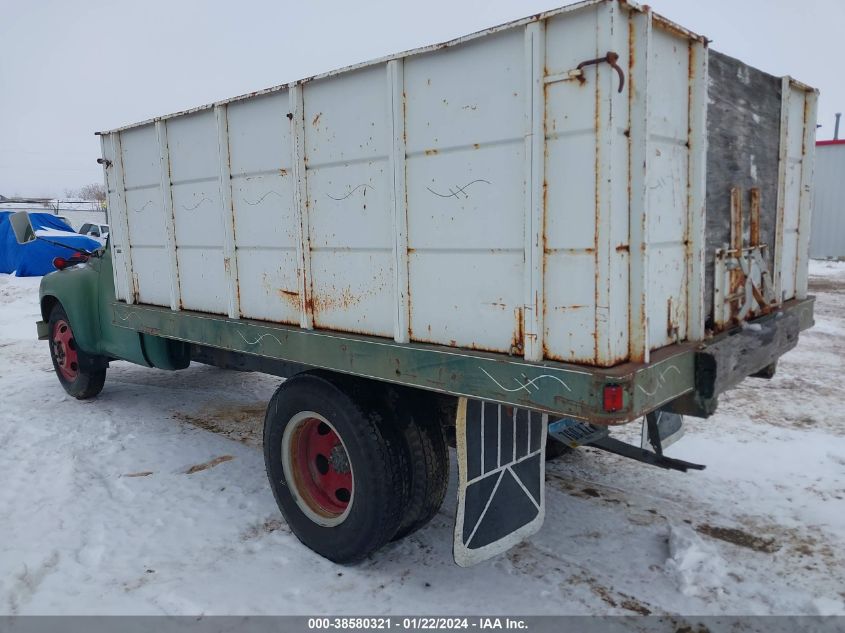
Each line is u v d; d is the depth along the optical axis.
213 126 3.87
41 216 20.52
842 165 20.11
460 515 2.88
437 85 2.71
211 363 4.77
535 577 3.25
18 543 3.58
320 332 3.35
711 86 2.88
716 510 3.92
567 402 2.38
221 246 4.00
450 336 2.82
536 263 2.44
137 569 3.34
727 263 3.08
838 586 3.11
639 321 2.40
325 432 3.48
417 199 2.85
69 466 4.61
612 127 2.23
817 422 5.49
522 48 2.42
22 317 12.35
